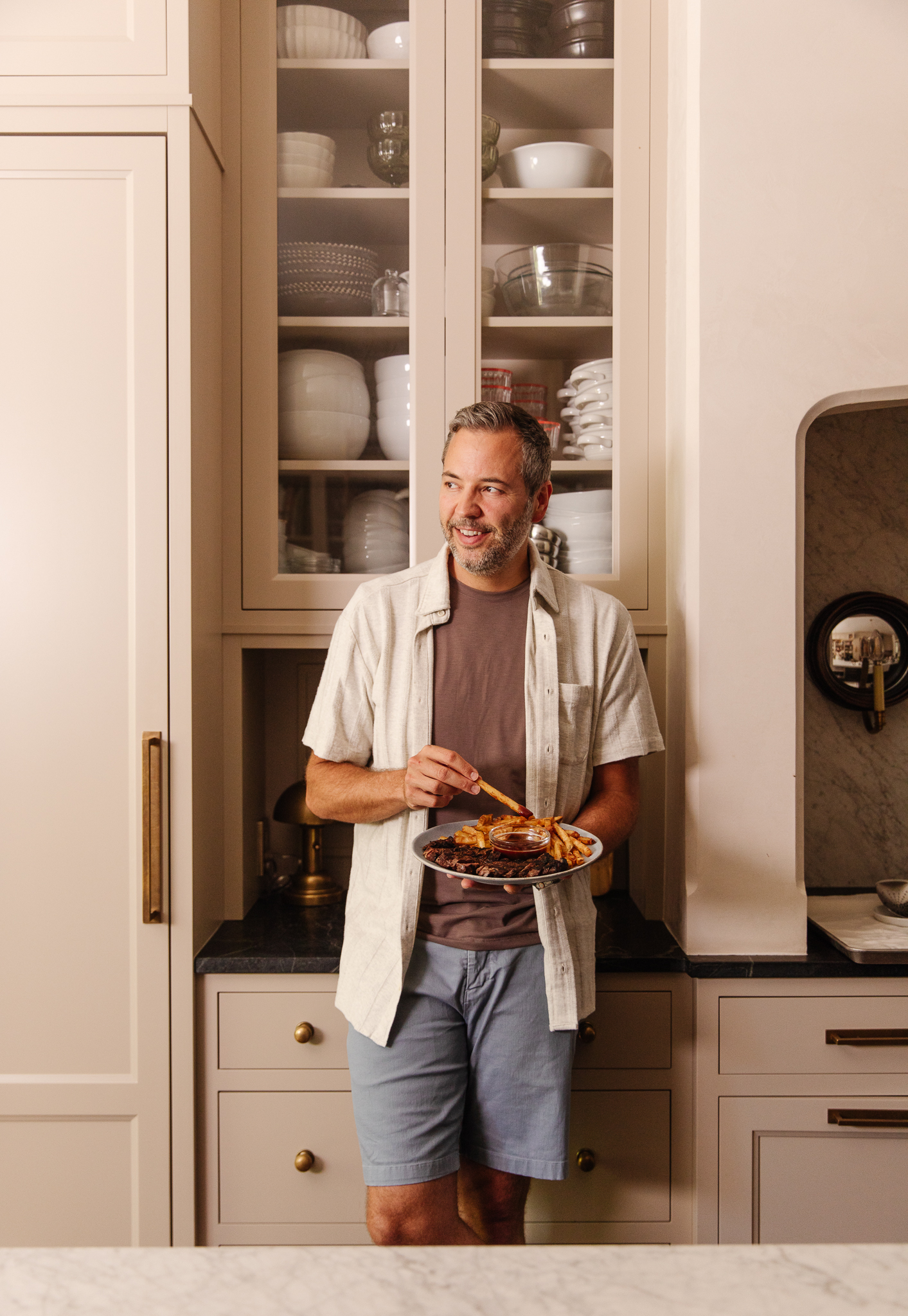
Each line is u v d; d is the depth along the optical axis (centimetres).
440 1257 42
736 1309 38
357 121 165
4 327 139
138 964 140
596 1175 143
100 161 139
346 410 164
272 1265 41
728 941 145
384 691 126
